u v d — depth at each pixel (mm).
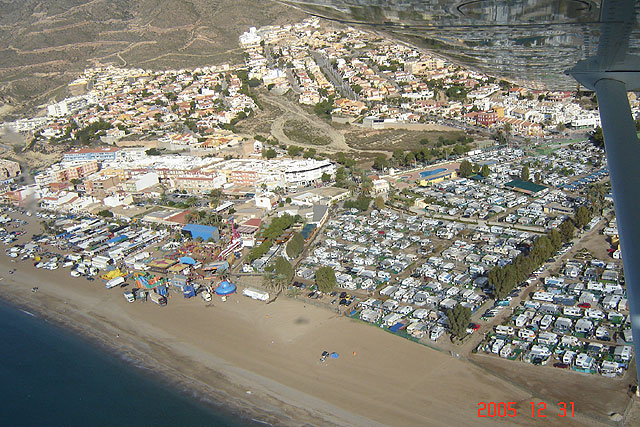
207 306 132875
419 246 154125
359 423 89375
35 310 140375
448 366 100438
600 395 88938
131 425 95688
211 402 99312
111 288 148875
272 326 120688
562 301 116562
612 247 141000
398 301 124688
